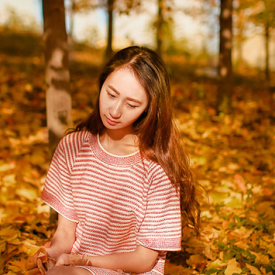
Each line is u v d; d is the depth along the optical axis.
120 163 1.93
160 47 9.68
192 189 2.12
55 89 2.98
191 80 11.70
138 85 1.79
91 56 14.11
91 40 16.05
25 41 13.54
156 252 1.96
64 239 2.05
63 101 3.01
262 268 2.54
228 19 6.61
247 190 3.36
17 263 2.46
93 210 1.96
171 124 1.95
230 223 3.01
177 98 8.16
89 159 1.98
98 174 1.95
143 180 1.93
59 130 3.02
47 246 2.21
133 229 2.01
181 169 2.03
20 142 4.75
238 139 5.64
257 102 8.44
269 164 4.50
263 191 3.79
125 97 1.80
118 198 1.93
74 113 6.19
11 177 3.65
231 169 4.39
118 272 1.86
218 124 6.28
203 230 3.04
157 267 2.04
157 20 9.34
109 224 1.97
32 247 2.66
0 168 3.82
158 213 1.94
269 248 2.77
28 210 3.28
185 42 16.86
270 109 7.83
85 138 2.03
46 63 2.99
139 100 1.81
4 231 2.79
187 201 2.16
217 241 2.85
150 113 1.87
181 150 2.02
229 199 3.51
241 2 8.62
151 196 1.94
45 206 3.22
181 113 7.03
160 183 1.93
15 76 8.54
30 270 1.87
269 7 7.50
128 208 1.93
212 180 4.10
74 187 2.00
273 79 13.38
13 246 2.66
